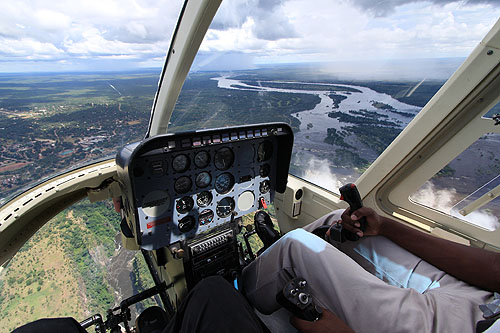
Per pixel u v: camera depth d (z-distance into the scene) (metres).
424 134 0.66
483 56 0.52
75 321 0.41
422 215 0.77
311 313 0.38
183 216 0.75
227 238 0.83
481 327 0.34
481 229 0.67
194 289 0.43
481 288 0.43
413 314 0.37
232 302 0.40
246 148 0.78
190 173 0.71
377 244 0.55
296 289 0.40
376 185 0.82
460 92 0.58
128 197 0.68
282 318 0.55
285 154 0.82
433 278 0.47
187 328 0.37
